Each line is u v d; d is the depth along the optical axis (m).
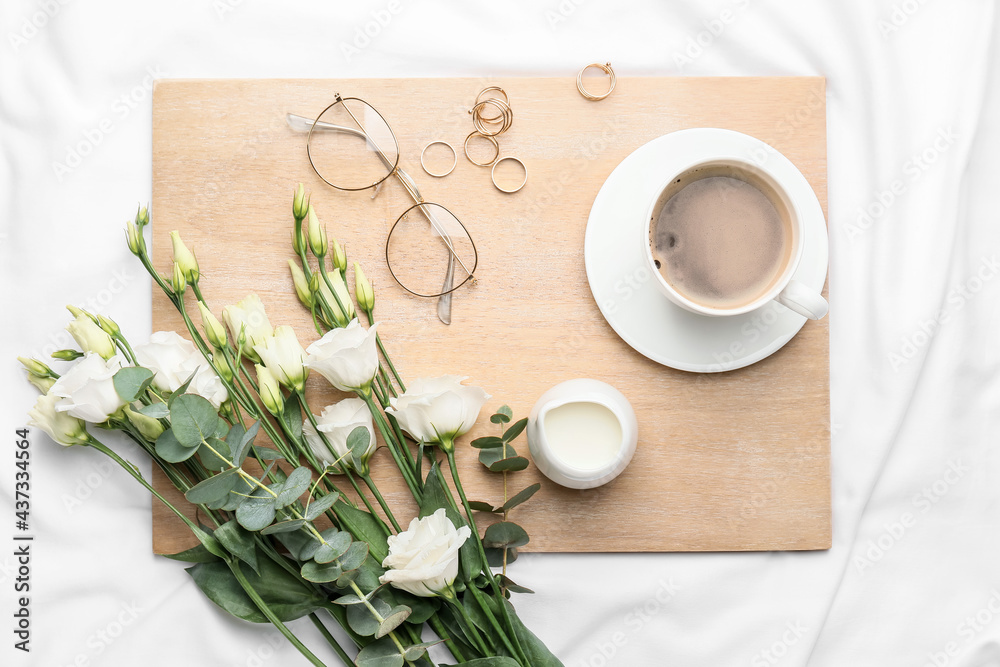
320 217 0.76
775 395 0.76
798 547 0.75
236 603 0.73
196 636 0.75
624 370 0.76
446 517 0.70
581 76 0.77
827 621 0.77
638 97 0.76
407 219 0.76
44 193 0.77
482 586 0.73
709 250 0.73
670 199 0.73
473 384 0.76
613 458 0.70
